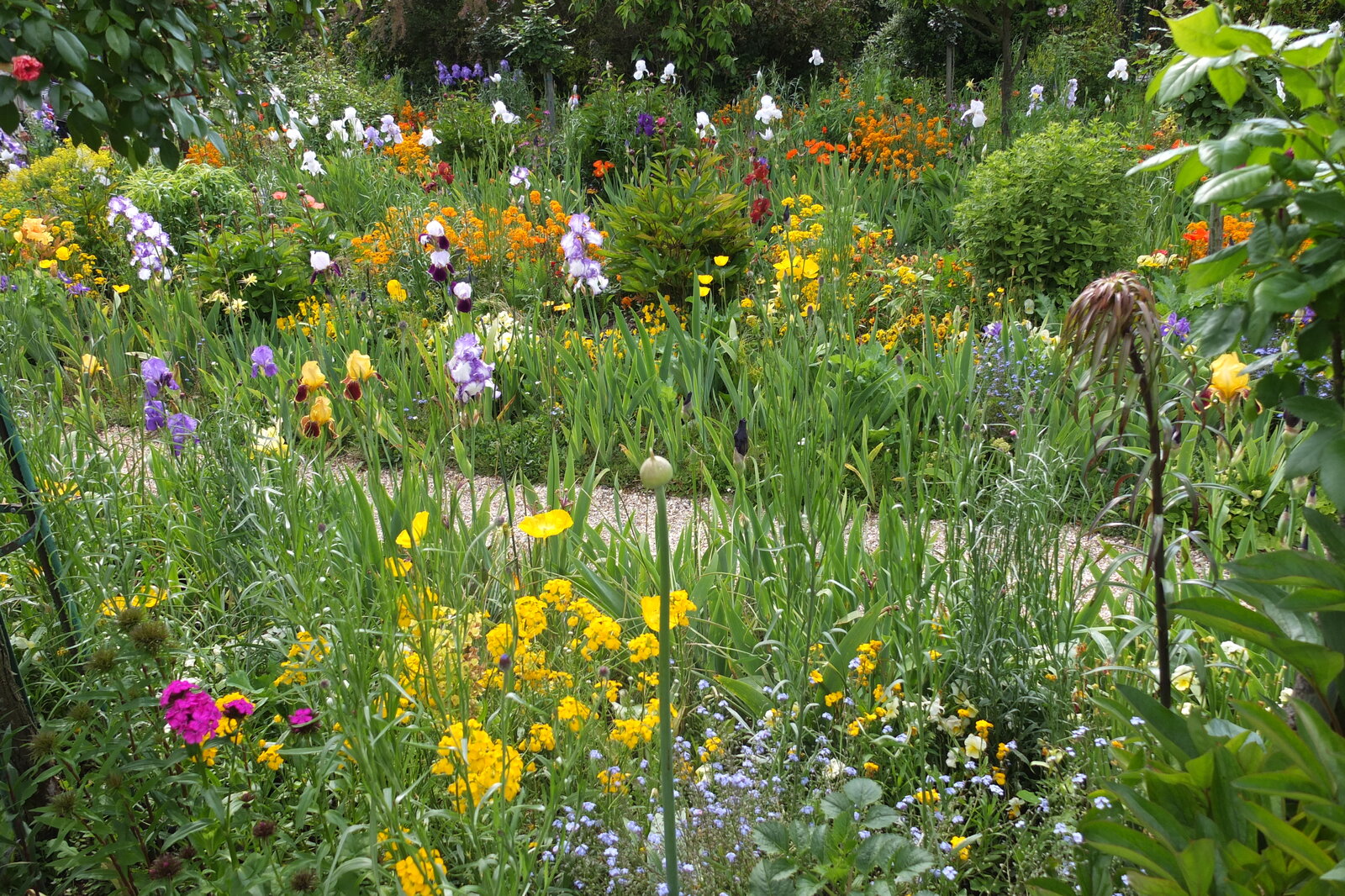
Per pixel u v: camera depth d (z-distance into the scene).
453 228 7.43
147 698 2.07
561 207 8.11
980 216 6.92
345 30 17.75
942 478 4.11
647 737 2.36
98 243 8.30
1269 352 4.30
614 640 2.48
